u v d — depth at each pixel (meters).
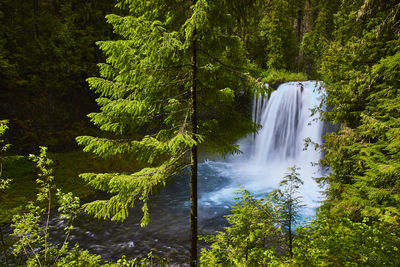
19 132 15.20
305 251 4.39
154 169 4.29
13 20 16.19
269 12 26.45
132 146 4.12
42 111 16.62
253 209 4.29
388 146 4.94
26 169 13.89
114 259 8.52
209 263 4.83
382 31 7.68
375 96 7.10
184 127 4.33
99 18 18.47
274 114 19.98
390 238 4.20
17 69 15.55
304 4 33.38
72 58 17.78
